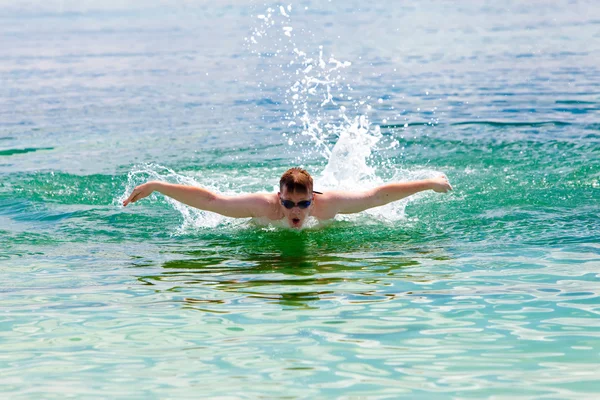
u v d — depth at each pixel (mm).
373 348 4422
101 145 12484
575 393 3764
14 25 37281
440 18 29672
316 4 37156
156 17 38375
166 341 4621
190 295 5559
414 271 6039
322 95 16391
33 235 7586
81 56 24453
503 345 4414
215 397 3822
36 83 19531
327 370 4125
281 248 6953
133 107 16062
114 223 8047
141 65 22062
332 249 6863
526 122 12852
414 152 11195
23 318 5105
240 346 4500
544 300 5191
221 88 17859
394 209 8211
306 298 5410
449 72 18484
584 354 4242
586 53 20141
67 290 5762
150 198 9117
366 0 38344
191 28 31922
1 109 16250
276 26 29672
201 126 13852
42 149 12320
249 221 7867
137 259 6680
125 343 4605
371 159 10875
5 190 9523
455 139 11852
